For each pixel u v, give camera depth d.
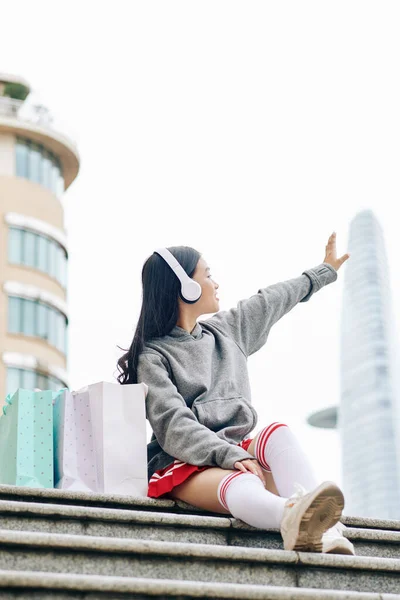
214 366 5.26
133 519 4.38
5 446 5.43
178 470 4.79
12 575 3.32
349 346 101.38
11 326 30.50
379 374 99.62
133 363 5.23
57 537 3.79
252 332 5.50
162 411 4.99
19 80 32.16
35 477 5.19
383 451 93.69
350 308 106.88
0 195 31.27
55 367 31.22
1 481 5.42
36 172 32.19
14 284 30.70
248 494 4.43
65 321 32.47
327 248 5.90
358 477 95.31
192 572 3.95
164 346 5.24
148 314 5.29
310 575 4.09
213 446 4.73
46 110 32.34
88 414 5.25
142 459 5.09
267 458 4.73
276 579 4.04
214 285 5.43
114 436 5.11
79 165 33.06
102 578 3.44
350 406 99.81
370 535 4.69
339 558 4.13
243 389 5.24
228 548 4.00
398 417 96.12
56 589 3.38
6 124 31.45
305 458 4.69
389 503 91.88
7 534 3.72
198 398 5.08
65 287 32.75
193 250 5.45
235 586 3.59
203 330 5.41
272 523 4.36
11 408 5.41
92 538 3.84
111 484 5.03
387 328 102.94
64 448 5.18
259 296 5.59
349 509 95.31
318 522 4.09
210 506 4.71
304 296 5.74
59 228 32.50
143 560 3.91
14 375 30.09
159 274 5.33
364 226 109.62
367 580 4.18
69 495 4.62
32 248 31.48
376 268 106.50
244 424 5.05
